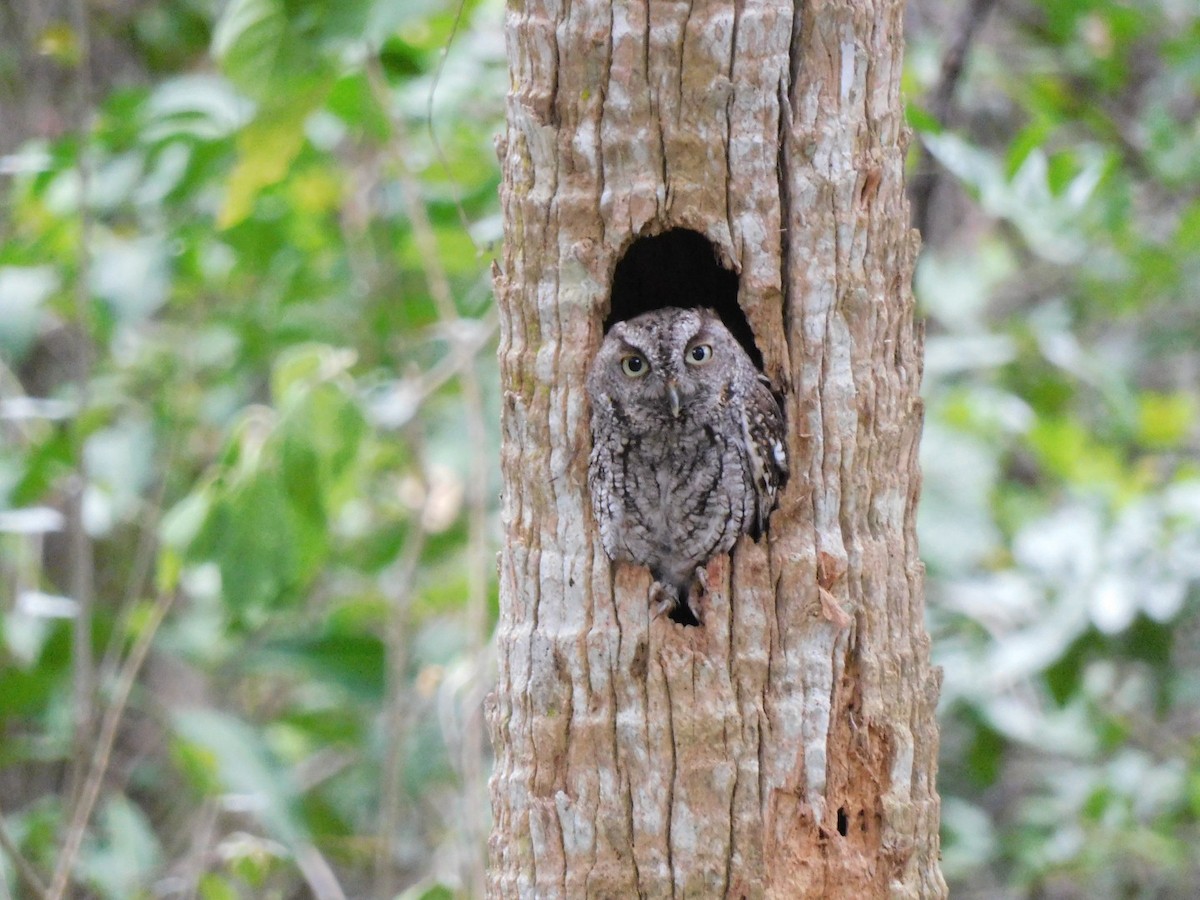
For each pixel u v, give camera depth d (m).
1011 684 12.02
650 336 7.42
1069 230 13.02
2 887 9.89
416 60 11.23
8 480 11.62
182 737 10.93
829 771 6.70
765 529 6.81
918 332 7.30
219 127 10.98
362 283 13.22
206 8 15.14
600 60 6.69
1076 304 16.88
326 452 10.20
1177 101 16.80
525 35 6.83
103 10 15.41
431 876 11.72
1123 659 12.30
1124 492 12.18
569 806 6.70
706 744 6.63
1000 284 16.69
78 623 11.02
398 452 12.82
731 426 6.98
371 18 9.00
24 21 15.34
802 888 6.64
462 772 10.47
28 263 11.66
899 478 7.07
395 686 11.64
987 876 15.72
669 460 7.18
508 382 7.07
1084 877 13.75
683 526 7.02
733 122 6.72
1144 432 13.99
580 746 6.73
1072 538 11.51
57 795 14.62
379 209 12.75
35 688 12.13
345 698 13.58
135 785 15.05
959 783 14.64
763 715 6.68
